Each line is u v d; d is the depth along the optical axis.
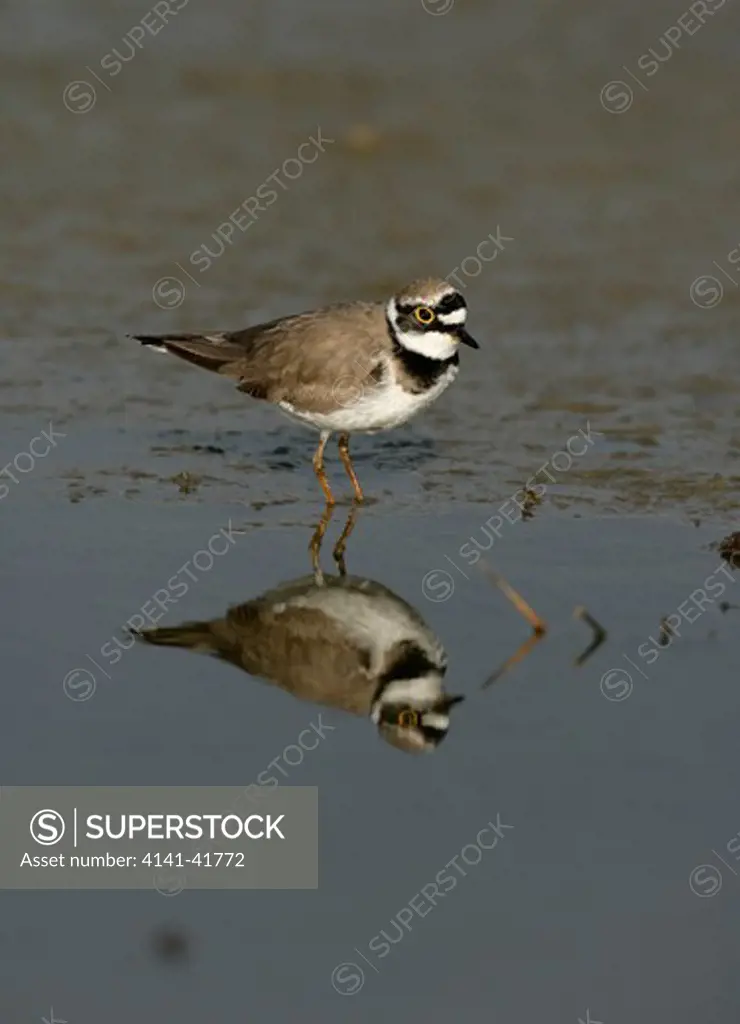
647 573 12.60
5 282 18.03
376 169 20.70
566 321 17.48
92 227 19.27
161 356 16.91
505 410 15.77
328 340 13.66
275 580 12.64
